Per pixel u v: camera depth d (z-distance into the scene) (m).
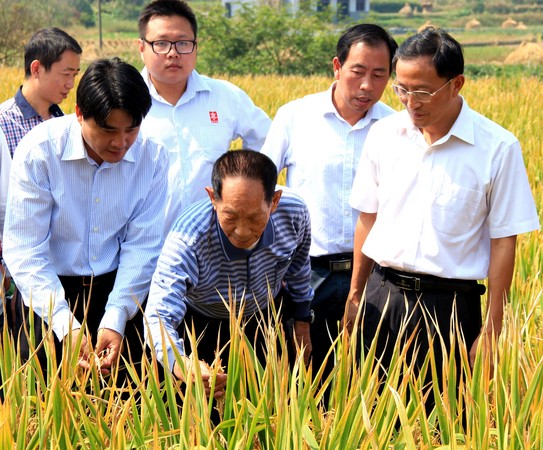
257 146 5.26
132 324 4.27
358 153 4.78
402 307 4.09
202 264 3.69
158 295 3.62
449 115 3.88
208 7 40.97
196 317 4.07
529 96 18.25
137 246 4.03
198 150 4.88
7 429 2.97
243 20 39.97
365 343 4.36
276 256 3.83
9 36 40.62
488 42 81.00
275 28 39.09
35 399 3.36
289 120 4.90
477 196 3.88
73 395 3.33
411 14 109.12
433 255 3.96
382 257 4.11
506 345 3.40
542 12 109.12
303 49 39.47
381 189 4.15
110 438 3.12
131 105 3.55
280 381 3.16
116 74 3.56
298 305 4.28
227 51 39.88
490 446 3.34
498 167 3.83
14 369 3.39
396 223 4.07
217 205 3.44
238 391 3.33
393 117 4.14
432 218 3.94
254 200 3.34
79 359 3.62
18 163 3.83
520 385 3.41
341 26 48.72
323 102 4.81
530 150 11.06
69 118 3.92
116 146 3.66
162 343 3.28
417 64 3.66
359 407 3.04
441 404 3.26
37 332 4.04
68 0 83.81
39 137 3.84
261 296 3.98
